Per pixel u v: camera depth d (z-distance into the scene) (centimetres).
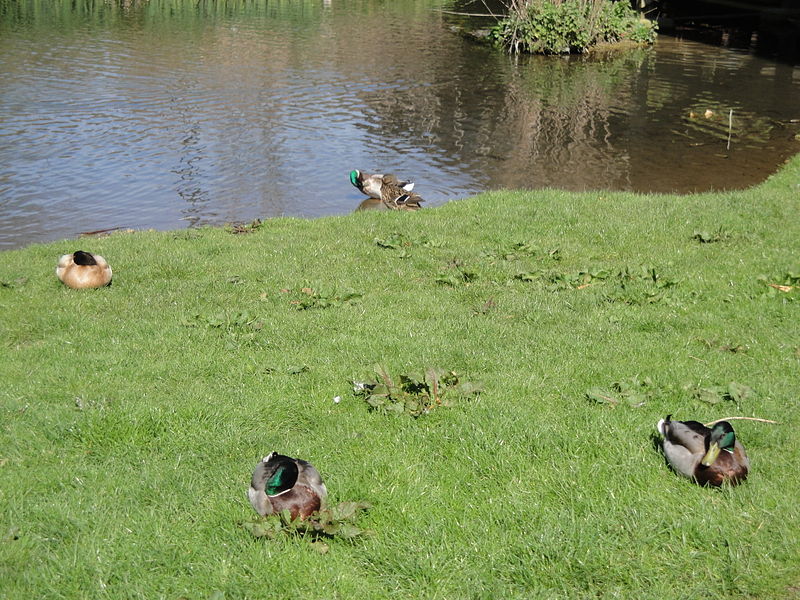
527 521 840
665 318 1003
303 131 1623
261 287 1084
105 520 840
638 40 2686
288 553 802
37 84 1967
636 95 1947
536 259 1130
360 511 845
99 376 948
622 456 871
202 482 863
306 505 831
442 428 894
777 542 805
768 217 1199
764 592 750
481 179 1422
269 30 2936
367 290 1076
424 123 1697
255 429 902
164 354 977
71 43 2542
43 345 991
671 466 863
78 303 1056
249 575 779
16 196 1359
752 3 3350
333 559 803
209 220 1302
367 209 1338
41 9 3291
